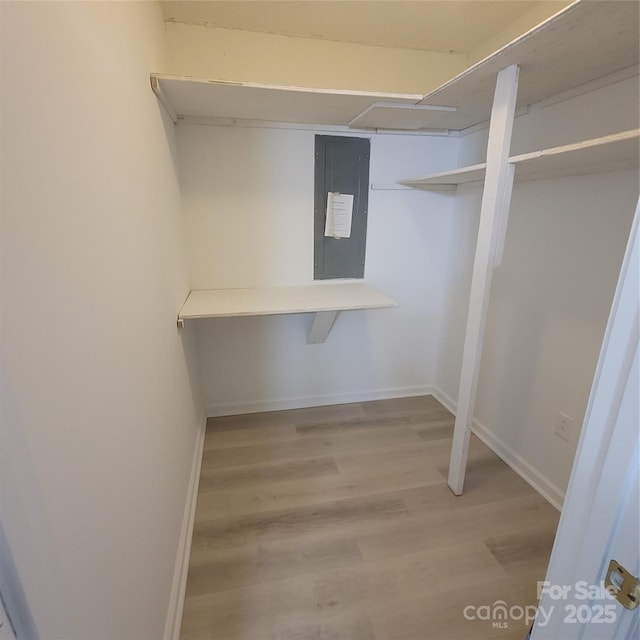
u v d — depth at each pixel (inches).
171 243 62.7
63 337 21.7
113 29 34.0
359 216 92.4
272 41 74.3
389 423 97.4
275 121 81.0
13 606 16.1
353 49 78.2
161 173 56.3
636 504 19.8
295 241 89.8
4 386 15.6
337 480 76.5
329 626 49.2
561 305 67.0
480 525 65.6
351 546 61.1
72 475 22.0
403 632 48.6
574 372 65.3
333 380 105.3
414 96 63.4
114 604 28.3
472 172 65.9
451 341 102.8
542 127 67.7
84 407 24.3
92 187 27.5
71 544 21.5
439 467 80.9
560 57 48.2
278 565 57.5
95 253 27.6
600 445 21.9
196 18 68.4
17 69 17.8
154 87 51.9
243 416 99.7
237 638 47.6
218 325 93.1
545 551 60.6
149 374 42.4
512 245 77.8
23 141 18.2
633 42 43.7
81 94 26.0
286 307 73.5
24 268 17.8
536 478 74.9
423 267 101.3
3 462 15.4
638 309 19.0
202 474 77.7
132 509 33.8
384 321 103.3
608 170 56.5
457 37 75.8
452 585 54.8
